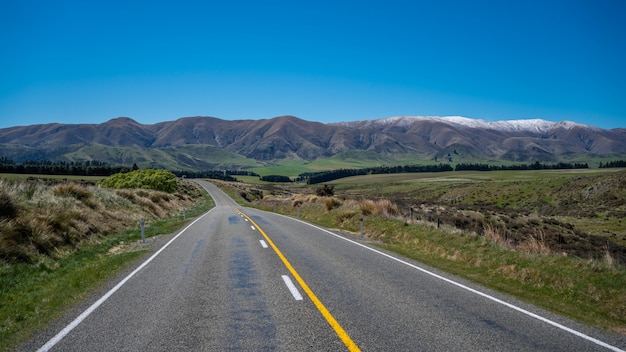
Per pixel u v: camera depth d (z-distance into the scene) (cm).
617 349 497
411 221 1861
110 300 682
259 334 517
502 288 815
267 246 1320
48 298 709
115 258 1119
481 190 8500
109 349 470
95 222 1639
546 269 970
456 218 2806
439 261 1184
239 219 2625
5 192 1184
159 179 6069
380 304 660
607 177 6269
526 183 8569
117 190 2803
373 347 477
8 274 892
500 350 479
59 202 1564
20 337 511
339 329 536
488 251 1216
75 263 1101
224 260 1065
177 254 1179
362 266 992
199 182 13550
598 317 671
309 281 819
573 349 492
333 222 2320
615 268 932
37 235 1137
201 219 2706
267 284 792
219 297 696
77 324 558
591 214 4831
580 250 2039
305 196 4147
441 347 482
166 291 741
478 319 595
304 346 477
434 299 700
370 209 2245
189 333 520
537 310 656
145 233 1841
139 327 544
